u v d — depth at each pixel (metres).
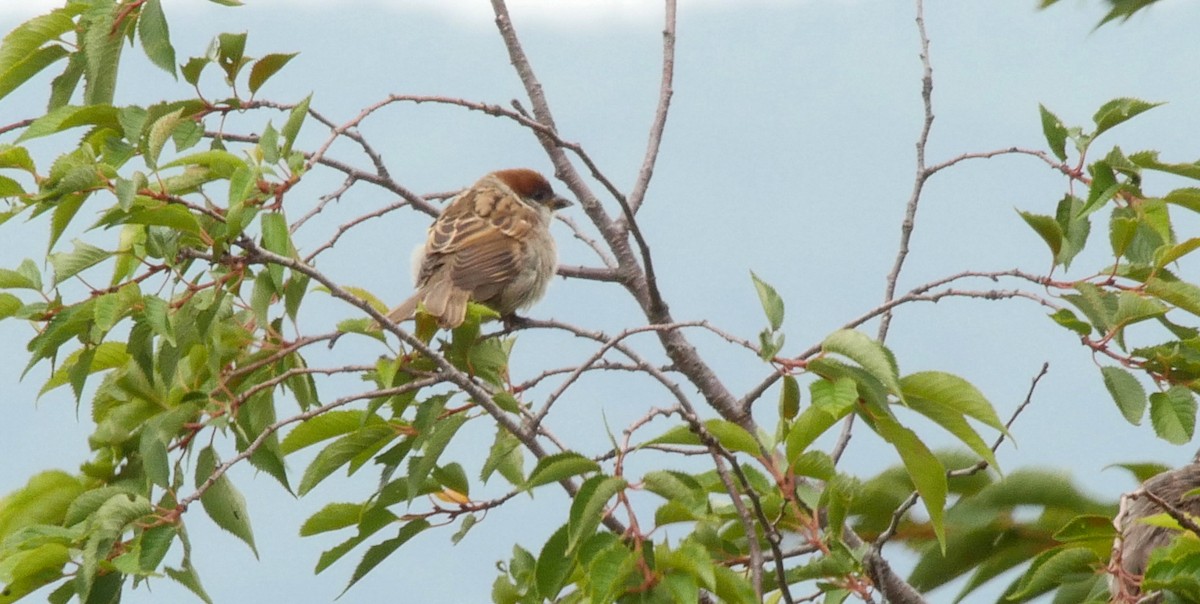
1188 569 7.21
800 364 8.29
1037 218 9.56
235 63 9.98
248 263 8.66
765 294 8.49
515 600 8.91
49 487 9.02
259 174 8.45
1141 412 9.17
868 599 8.21
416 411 9.57
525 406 10.12
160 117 9.64
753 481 8.65
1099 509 9.48
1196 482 10.20
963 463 9.82
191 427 9.33
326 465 9.45
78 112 8.99
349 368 9.33
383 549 9.29
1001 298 9.66
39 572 8.30
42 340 8.82
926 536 9.76
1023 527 9.54
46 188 8.44
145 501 8.23
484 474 9.23
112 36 9.83
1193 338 9.55
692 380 11.41
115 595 8.45
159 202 8.42
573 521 7.34
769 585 9.38
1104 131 10.40
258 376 9.70
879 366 7.85
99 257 8.73
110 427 9.47
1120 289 9.79
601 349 9.12
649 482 7.50
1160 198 10.35
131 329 9.12
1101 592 8.70
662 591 7.39
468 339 9.64
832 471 8.34
